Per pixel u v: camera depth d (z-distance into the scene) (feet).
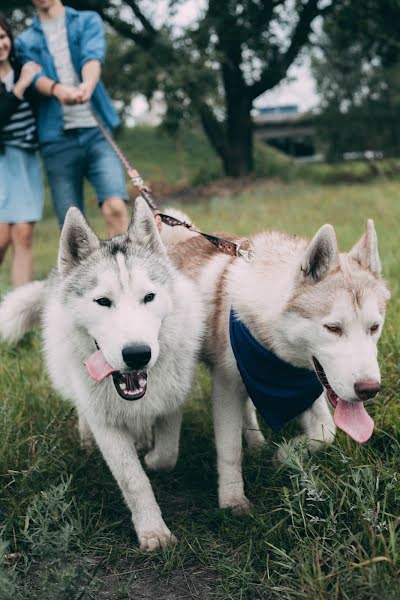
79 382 10.25
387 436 10.64
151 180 82.53
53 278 13.38
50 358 11.66
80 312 9.80
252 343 10.13
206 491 11.16
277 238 11.03
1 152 18.97
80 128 18.06
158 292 9.79
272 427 10.99
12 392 13.69
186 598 8.40
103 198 18.39
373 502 8.52
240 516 10.01
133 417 10.29
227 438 10.45
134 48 71.77
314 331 8.98
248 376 10.28
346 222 32.07
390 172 71.41
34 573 8.93
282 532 9.03
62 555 8.16
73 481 10.76
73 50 18.08
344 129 105.40
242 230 32.55
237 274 10.89
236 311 10.41
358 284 8.96
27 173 19.38
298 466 9.04
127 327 9.14
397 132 103.91
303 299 9.15
